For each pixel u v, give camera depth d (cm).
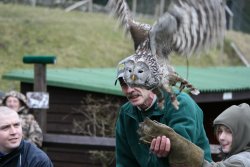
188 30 306
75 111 1116
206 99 1027
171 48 320
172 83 345
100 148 874
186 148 368
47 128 1143
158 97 350
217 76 1288
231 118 398
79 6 3150
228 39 2861
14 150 521
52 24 2600
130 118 455
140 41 347
